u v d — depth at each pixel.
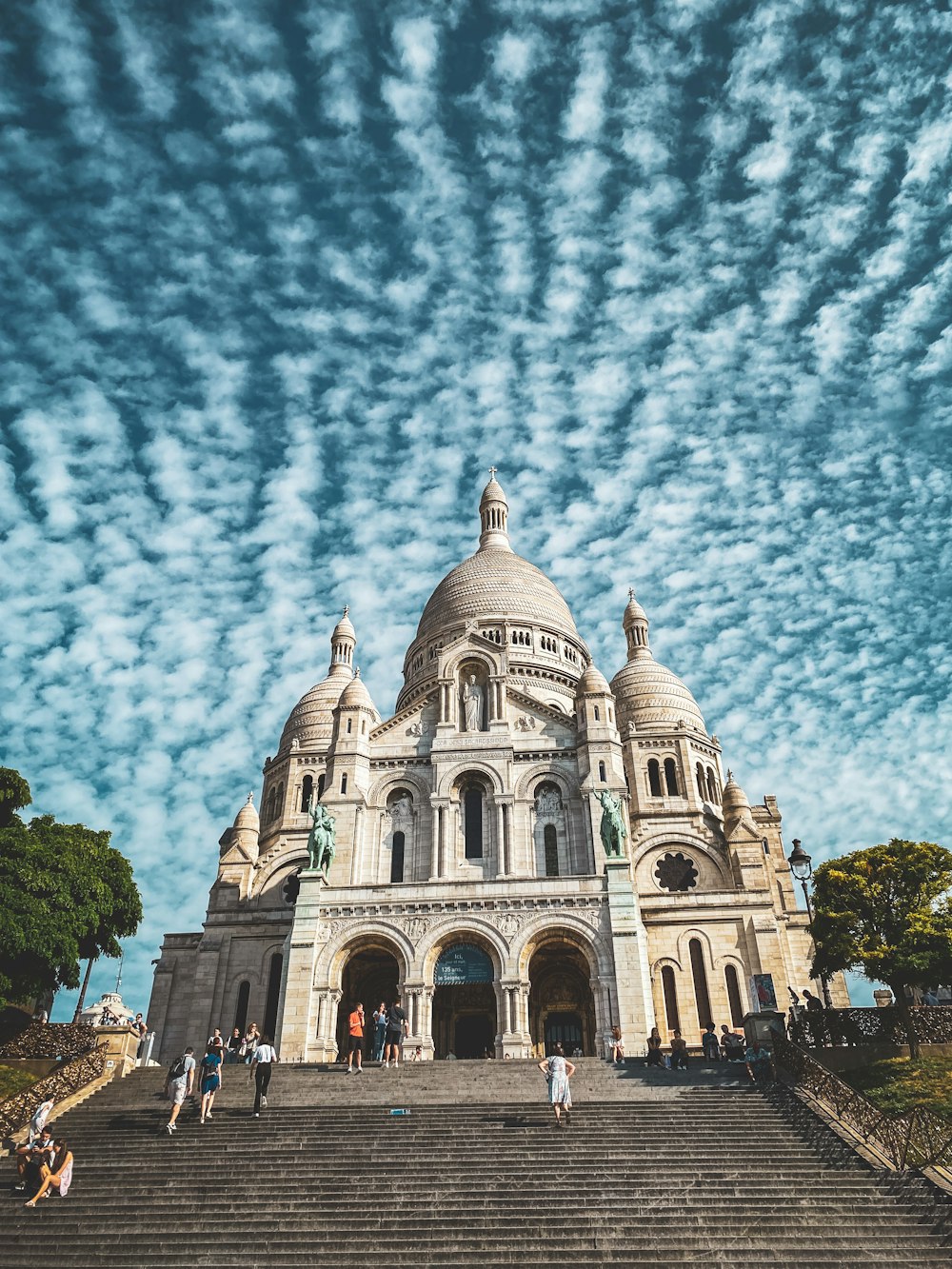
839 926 40.91
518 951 49.41
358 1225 23.86
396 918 51.03
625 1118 31.02
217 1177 27.08
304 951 50.34
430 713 62.03
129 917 50.41
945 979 38.69
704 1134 29.33
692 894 60.00
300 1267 21.86
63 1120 33.31
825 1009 40.41
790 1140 28.67
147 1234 23.75
